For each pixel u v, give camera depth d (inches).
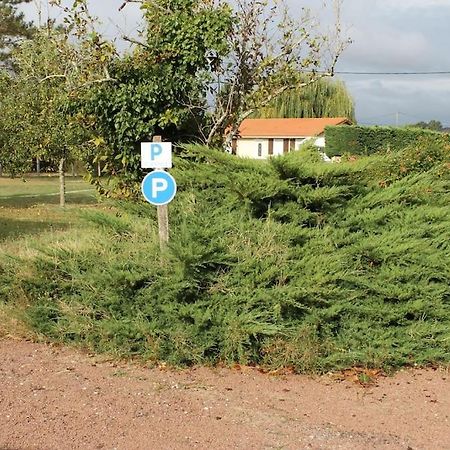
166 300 233.6
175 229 253.1
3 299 270.7
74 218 340.8
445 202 277.7
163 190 243.1
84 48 348.5
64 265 256.8
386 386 212.4
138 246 256.2
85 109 350.3
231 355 225.6
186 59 344.8
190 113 353.4
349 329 231.9
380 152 375.6
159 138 245.9
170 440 165.5
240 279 232.5
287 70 359.6
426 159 331.3
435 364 232.8
